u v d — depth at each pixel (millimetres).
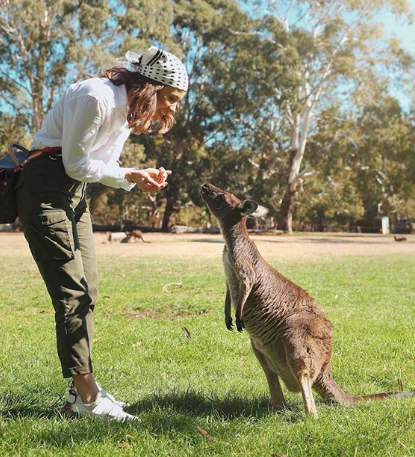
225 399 4473
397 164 56375
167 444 3457
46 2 42688
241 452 3332
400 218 72875
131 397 4652
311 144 50375
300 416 4062
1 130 44281
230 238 4340
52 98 44406
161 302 9867
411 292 11375
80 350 3982
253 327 4293
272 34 46688
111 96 3775
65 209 3955
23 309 9477
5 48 43531
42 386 4785
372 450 3355
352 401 4348
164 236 42812
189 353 6273
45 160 3896
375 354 6238
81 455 3277
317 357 4090
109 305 9688
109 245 30609
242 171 50656
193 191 50594
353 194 62281
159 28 44844
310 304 4312
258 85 46562
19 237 37156
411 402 4207
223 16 50531
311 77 48906
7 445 3387
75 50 40844
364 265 18109
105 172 3955
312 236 45844
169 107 4039
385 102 50062
